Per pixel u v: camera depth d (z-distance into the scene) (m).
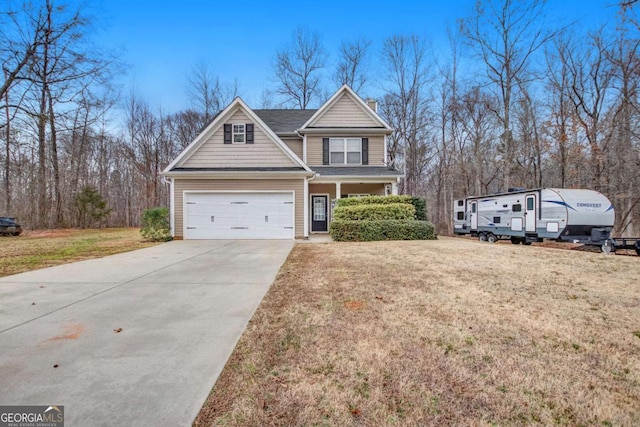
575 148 17.78
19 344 3.08
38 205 22.25
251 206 13.04
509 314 3.90
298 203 13.05
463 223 17.36
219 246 10.76
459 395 2.29
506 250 9.71
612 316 3.87
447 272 6.30
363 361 2.75
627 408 2.15
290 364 2.70
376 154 16.30
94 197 24.67
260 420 2.01
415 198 14.59
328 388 2.35
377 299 4.49
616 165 17.06
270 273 6.32
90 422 1.96
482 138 23.81
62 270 6.73
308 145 16.27
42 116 16.92
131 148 30.98
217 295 4.79
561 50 18.52
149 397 2.22
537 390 2.35
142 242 12.35
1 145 19.95
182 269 6.79
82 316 3.88
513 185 22.56
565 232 11.40
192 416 2.03
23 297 4.71
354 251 9.34
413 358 2.80
